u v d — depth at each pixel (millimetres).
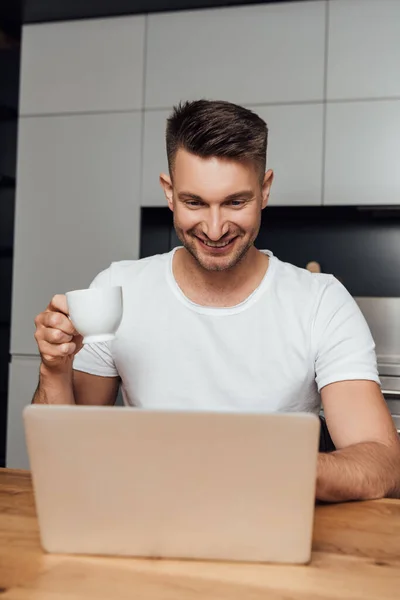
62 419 747
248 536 759
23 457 3004
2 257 3289
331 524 921
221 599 669
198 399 1366
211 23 2934
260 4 2889
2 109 3270
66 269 3045
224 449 733
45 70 3096
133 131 3000
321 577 729
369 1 2797
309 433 719
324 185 2832
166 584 706
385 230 3113
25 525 902
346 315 1354
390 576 734
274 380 1354
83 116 3049
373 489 1040
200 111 1157
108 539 778
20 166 3104
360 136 2805
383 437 1176
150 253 3125
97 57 3043
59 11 3018
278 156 2871
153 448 740
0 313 3273
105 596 674
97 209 3023
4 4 2938
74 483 766
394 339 2646
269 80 2881
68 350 1155
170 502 757
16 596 671
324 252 3176
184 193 1180
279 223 3211
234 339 1370
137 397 1405
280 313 1372
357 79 2811
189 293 1403
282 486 740
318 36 2840
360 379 1271
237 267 1354
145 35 3000
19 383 3037
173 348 1390
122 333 1422
